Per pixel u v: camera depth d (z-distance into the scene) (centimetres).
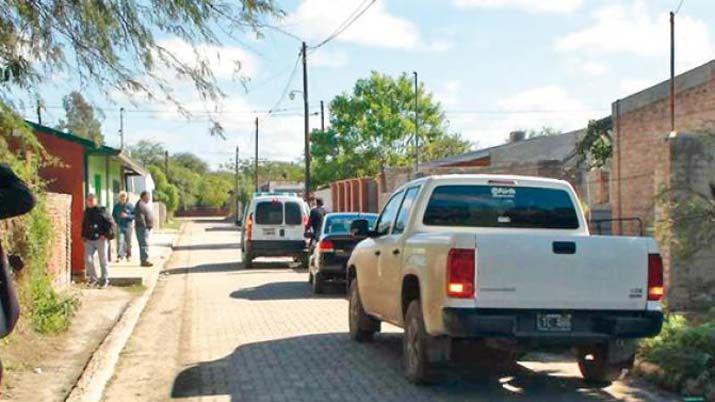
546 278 745
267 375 917
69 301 1272
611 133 2612
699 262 1269
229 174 11669
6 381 862
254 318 1393
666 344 871
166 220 6550
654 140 2309
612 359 802
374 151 5259
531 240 745
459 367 889
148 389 870
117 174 2888
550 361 975
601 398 792
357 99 5359
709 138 1263
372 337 1134
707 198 1086
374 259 1020
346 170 5250
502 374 902
